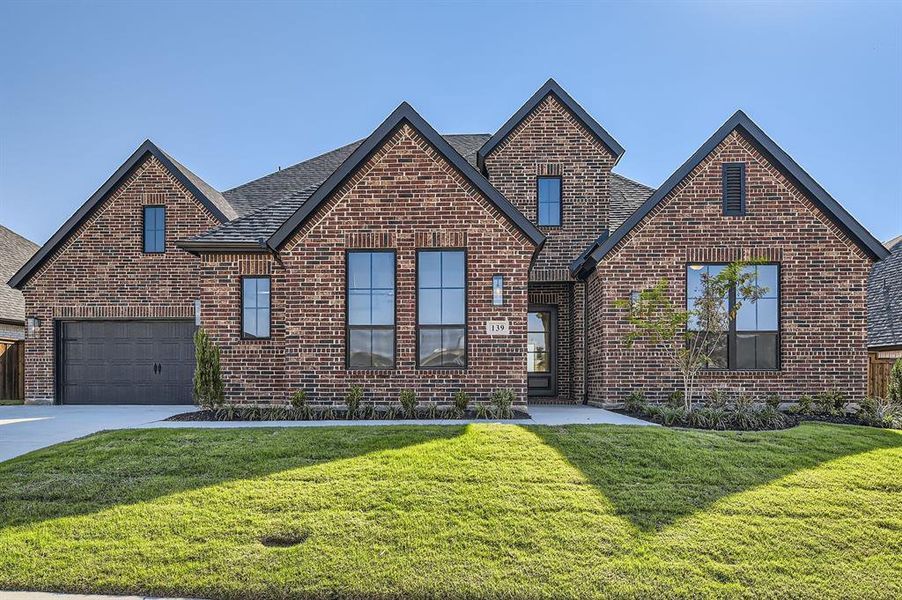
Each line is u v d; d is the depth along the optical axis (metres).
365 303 11.95
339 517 5.31
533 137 15.13
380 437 8.14
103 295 16.03
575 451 7.35
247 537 4.93
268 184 18.67
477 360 11.68
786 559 4.60
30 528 5.14
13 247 22.53
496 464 6.80
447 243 11.82
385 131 11.87
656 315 12.32
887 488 6.16
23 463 7.14
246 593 4.12
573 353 14.82
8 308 18.69
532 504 5.61
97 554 4.64
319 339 11.80
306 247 11.88
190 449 7.62
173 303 15.92
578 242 14.88
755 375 12.34
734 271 10.70
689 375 11.64
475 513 5.40
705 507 5.58
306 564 4.46
